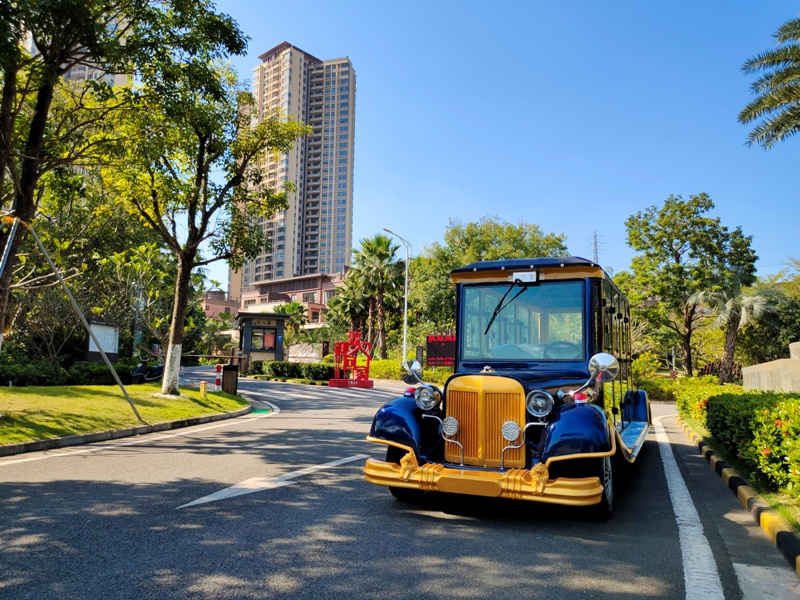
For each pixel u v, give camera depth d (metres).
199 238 14.98
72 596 3.35
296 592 3.49
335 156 139.50
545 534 4.84
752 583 3.81
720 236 29.88
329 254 136.50
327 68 141.75
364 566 3.96
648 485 7.02
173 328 14.77
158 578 3.65
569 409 5.09
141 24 10.82
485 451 5.16
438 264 40.59
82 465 7.42
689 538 4.79
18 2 7.94
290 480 6.68
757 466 6.28
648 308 31.34
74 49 10.15
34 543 4.27
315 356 43.22
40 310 19.33
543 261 6.39
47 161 10.38
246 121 14.92
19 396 11.55
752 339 32.53
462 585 3.67
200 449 8.97
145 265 20.52
